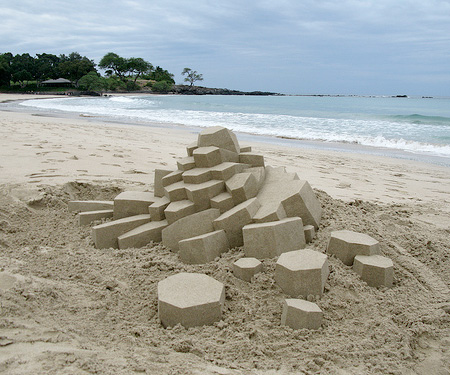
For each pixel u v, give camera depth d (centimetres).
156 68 13425
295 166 973
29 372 227
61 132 1301
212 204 457
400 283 395
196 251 413
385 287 380
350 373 271
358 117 2602
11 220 517
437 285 403
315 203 473
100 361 249
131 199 518
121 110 3244
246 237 405
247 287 368
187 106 4238
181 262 421
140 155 940
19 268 382
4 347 250
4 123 1459
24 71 8894
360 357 289
